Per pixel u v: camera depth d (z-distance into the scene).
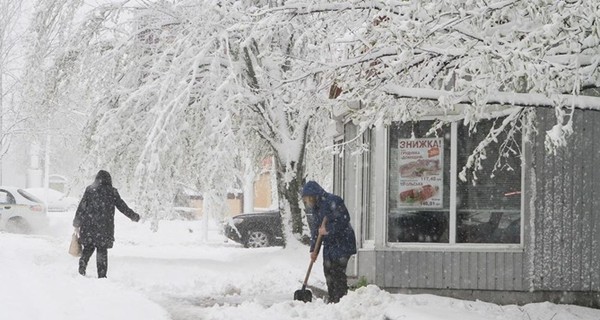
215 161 16.42
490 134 10.91
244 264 17.53
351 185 15.52
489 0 8.12
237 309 11.32
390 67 8.37
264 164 24.58
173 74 16.22
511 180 12.30
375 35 9.42
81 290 12.48
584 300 11.92
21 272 14.80
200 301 12.64
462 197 12.58
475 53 8.20
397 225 12.89
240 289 14.09
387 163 12.96
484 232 12.43
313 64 10.28
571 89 8.45
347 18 10.41
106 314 10.25
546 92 7.89
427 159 12.81
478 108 8.11
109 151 18.44
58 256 18.88
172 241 29.50
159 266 17.09
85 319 9.78
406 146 12.95
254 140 21.03
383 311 10.15
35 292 11.99
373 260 12.90
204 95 17.72
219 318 10.62
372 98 9.55
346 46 10.80
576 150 11.91
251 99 17.66
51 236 28.05
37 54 18.39
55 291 12.19
